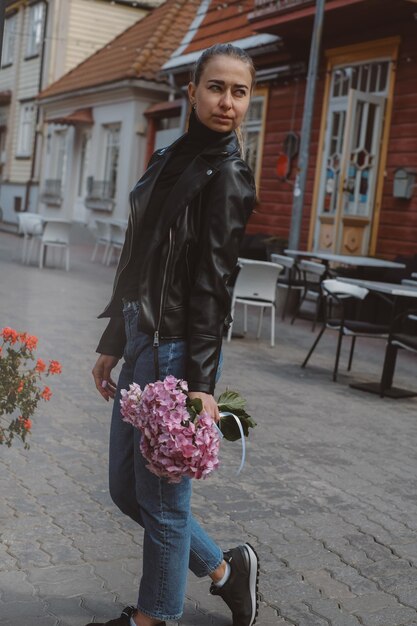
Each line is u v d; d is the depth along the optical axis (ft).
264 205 55.88
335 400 24.03
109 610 10.54
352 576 12.20
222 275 8.55
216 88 8.79
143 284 8.78
